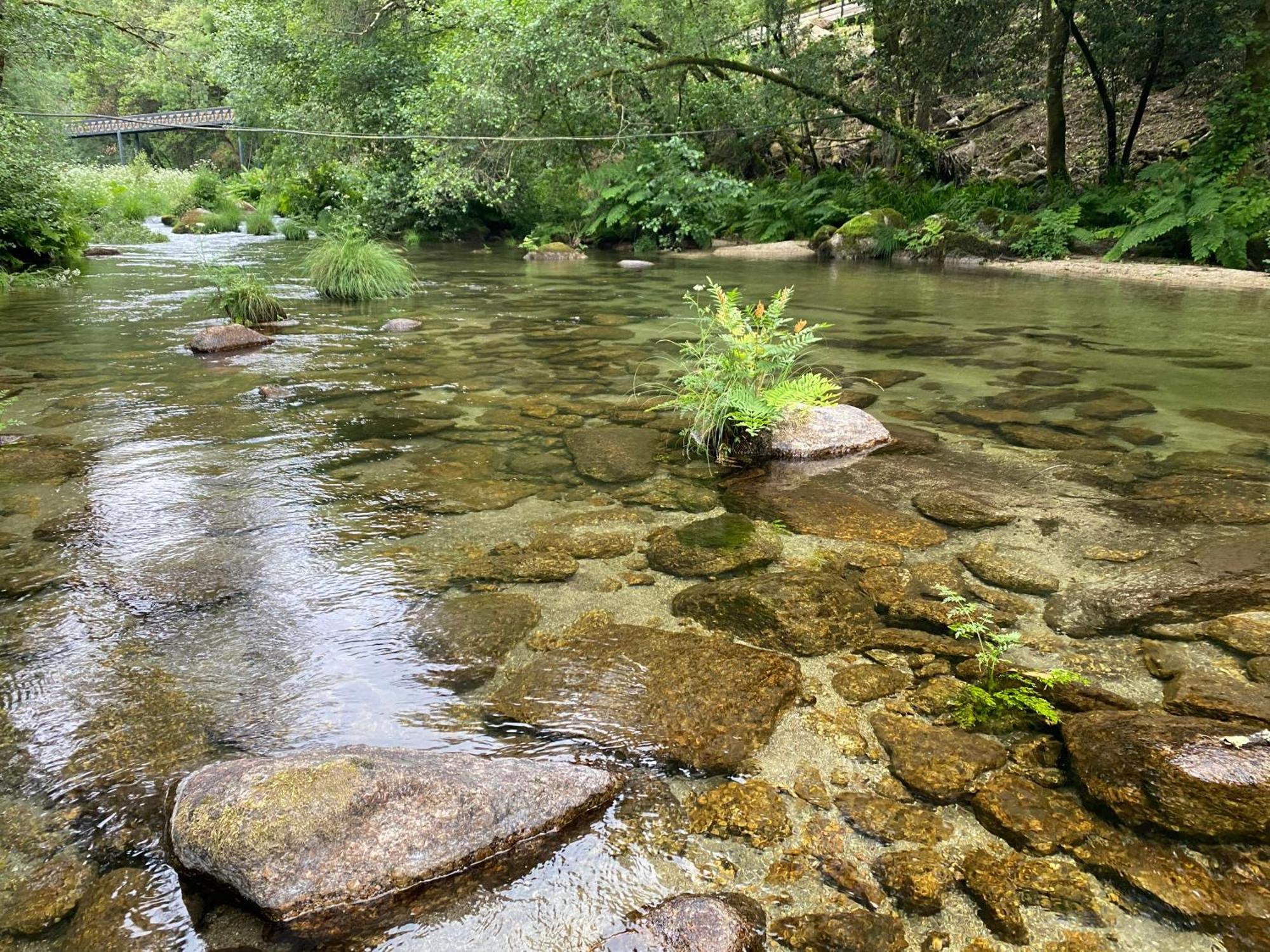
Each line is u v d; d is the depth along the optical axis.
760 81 17.03
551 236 17.30
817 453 3.67
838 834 1.47
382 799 1.43
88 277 10.95
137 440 3.87
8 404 4.48
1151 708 1.84
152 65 35.81
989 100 20.02
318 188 23.06
